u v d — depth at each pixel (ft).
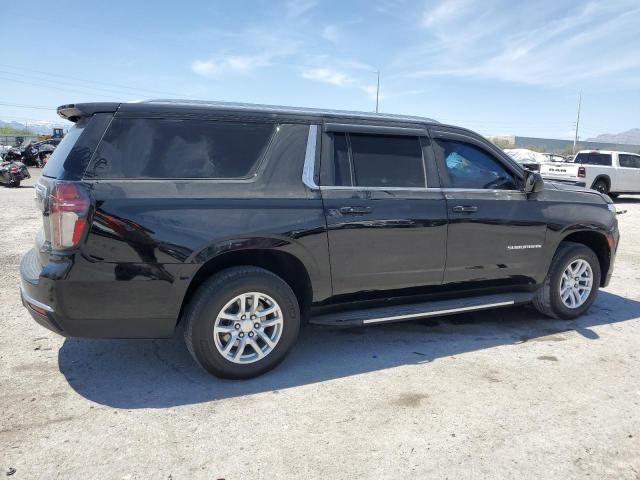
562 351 14.70
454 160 15.15
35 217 37.70
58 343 14.39
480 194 15.19
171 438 9.84
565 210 16.67
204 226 11.32
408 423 10.55
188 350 12.84
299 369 13.16
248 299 12.13
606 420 10.84
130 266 10.82
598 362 13.94
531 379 12.77
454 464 9.19
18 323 15.84
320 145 13.10
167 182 11.27
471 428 10.40
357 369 13.21
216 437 9.91
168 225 11.03
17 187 65.10
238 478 8.69
